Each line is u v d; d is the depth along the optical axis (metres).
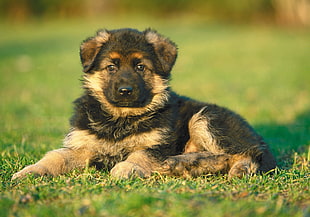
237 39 27.30
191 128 5.39
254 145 5.09
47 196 3.65
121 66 5.21
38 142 6.70
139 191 3.79
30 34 29.50
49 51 22.47
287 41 26.52
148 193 3.67
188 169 4.70
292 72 16.77
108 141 4.95
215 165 4.83
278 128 8.14
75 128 5.08
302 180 4.37
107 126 5.00
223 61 19.86
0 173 4.69
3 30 31.88
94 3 40.56
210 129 5.28
